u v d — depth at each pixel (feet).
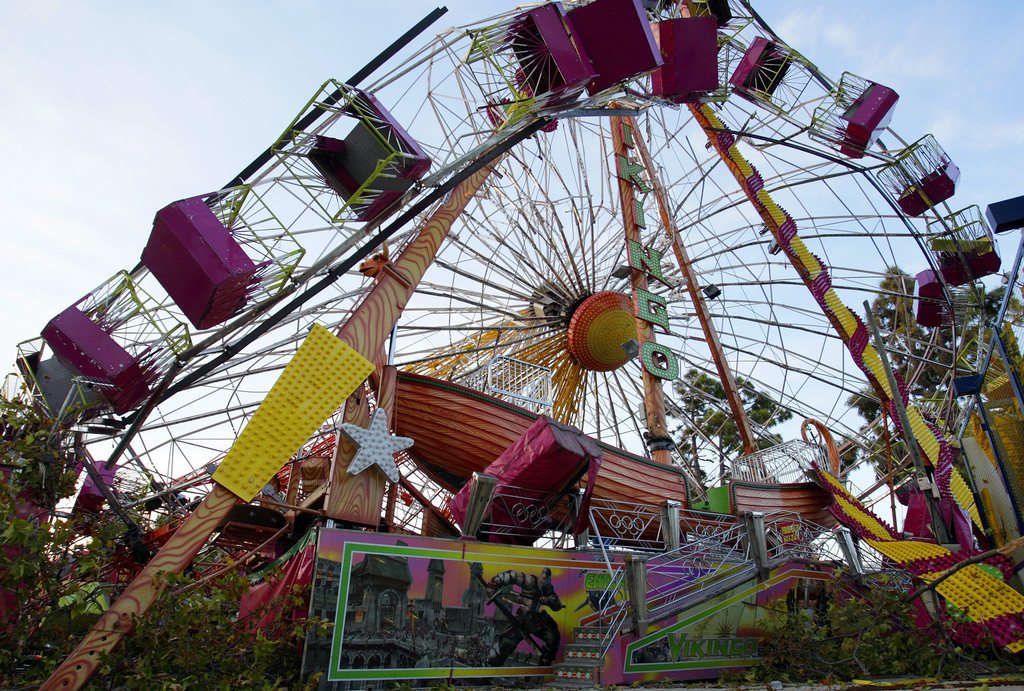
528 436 47.29
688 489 68.44
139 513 52.80
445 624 38.22
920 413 69.46
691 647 43.24
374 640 35.63
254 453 35.17
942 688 32.40
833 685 36.96
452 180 47.42
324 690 33.37
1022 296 55.93
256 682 31.09
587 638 41.75
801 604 49.55
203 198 40.68
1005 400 60.34
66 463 39.91
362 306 43.68
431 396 56.49
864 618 44.29
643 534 63.93
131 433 46.88
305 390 37.35
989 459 60.70
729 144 82.43
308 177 45.68
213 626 31.14
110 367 40.09
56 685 27.78
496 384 63.82
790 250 77.82
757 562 48.80
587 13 50.78
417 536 39.01
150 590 30.68
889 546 51.65
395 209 47.32
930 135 71.77
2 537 29.71
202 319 41.01
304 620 33.55
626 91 57.77
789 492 71.67
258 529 51.08
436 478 62.13
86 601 32.07
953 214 73.87
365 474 42.96
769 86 76.69
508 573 41.47
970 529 57.72
